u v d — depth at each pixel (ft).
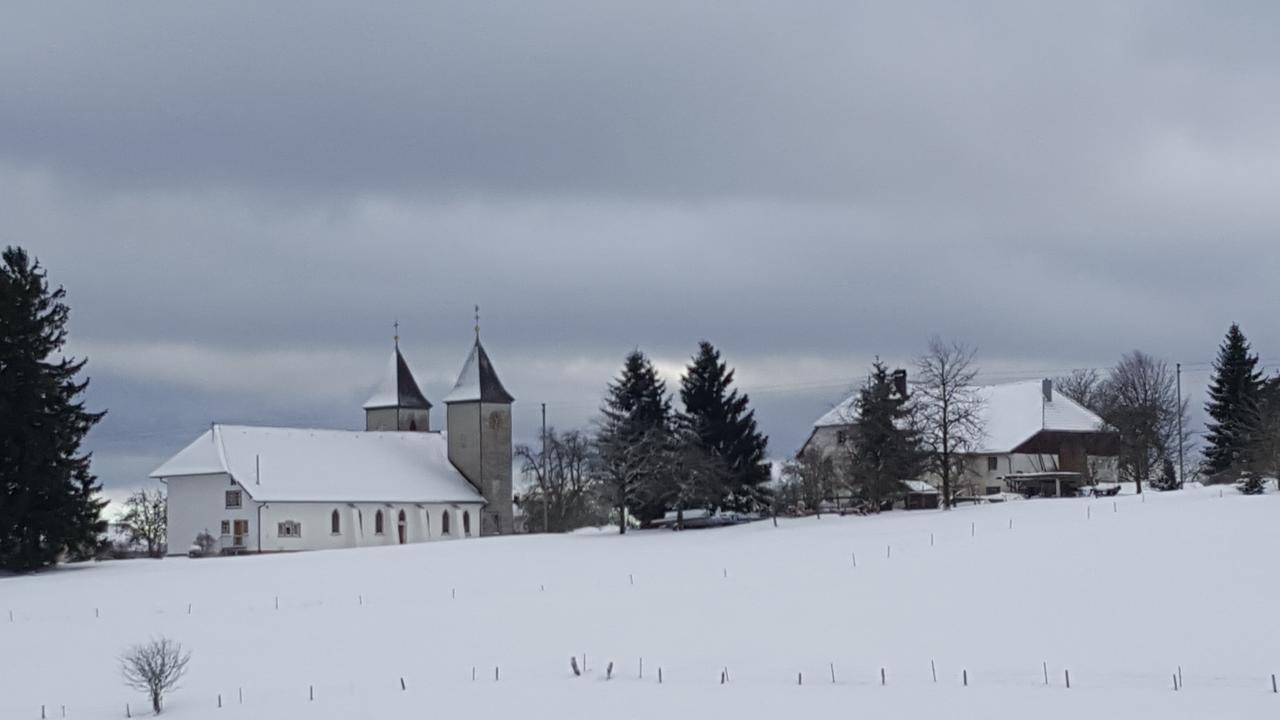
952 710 158.10
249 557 359.25
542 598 255.29
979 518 322.34
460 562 324.60
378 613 247.70
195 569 327.88
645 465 407.85
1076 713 153.38
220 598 274.77
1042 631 195.72
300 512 424.87
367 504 441.68
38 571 335.88
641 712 165.27
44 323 344.28
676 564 294.46
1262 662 172.45
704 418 420.77
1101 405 543.39
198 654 218.18
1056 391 479.41
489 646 213.05
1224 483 401.08
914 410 377.30
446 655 208.33
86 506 344.28
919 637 198.80
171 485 434.71
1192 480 474.49
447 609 248.11
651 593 252.01
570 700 173.78
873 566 256.73
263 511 414.82
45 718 181.68
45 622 252.21
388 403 512.22
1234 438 419.74
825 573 255.91
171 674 202.08
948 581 232.94
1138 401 465.47
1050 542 256.73
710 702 168.86
